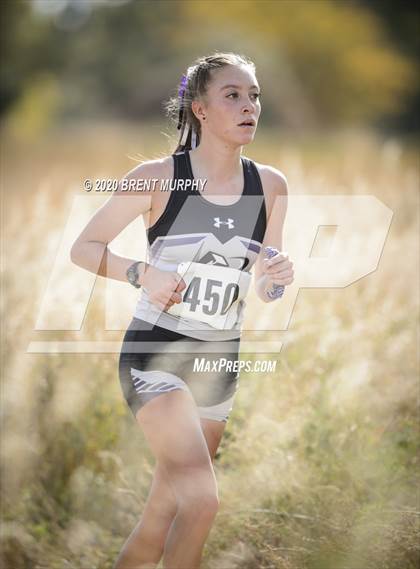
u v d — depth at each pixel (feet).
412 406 38.55
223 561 33.73
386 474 34.65
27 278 44.80
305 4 444.14
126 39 523.70
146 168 28.60
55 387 40.96
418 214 63.05
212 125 28.43
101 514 38.91
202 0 469.98
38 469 40.60
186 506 26.30
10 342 42.14
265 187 29.78
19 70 416.26
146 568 30.01
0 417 40.91
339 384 38.47
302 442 36.58
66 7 567.59
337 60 426.51
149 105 456.45
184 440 26.91
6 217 64.13
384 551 31.53
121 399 41.37
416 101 441.27
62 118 461.78
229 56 28.89
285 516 34.37
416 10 461.37
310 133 339.98
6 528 38.04
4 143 251.80
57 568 36.24
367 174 91.76
